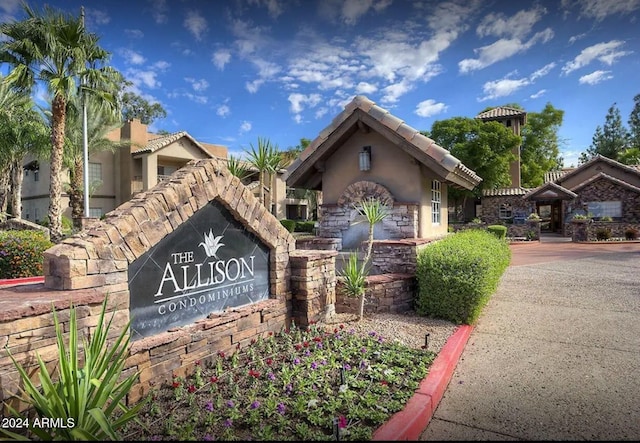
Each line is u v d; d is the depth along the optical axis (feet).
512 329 19.40
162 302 12.72
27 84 52.42
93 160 86.43
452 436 10.28
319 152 28.25
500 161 92.58
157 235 12.37
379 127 26.03
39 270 28.94
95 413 8.07
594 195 85.92
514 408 11.73
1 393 8.53
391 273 23.85
